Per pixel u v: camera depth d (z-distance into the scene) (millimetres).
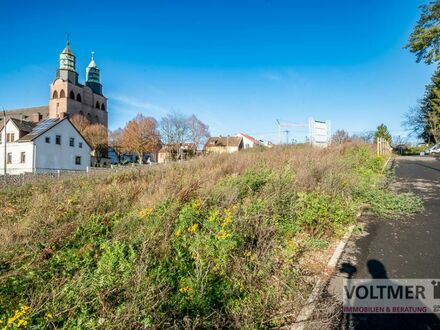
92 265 4480
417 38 22234
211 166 12438
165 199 6418
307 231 5684
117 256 4078
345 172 9234
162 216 5324
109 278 3584
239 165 11586
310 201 6141
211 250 4059
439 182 10289
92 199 7445
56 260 4586
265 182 7516
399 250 5023
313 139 21984
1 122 43719
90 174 13969
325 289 3965
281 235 5230
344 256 4895
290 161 11219
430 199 8008
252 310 3363
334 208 6152
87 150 46750
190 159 16609
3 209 7770
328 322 3273
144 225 5277
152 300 3213
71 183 11523
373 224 6316
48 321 3096
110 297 3422
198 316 3141
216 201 6242
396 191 8906
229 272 3973
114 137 68312
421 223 6223
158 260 4188
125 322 2996
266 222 5090
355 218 6449
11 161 39625
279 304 3609
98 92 80562
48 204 7523
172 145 64125
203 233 4516
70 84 68562
